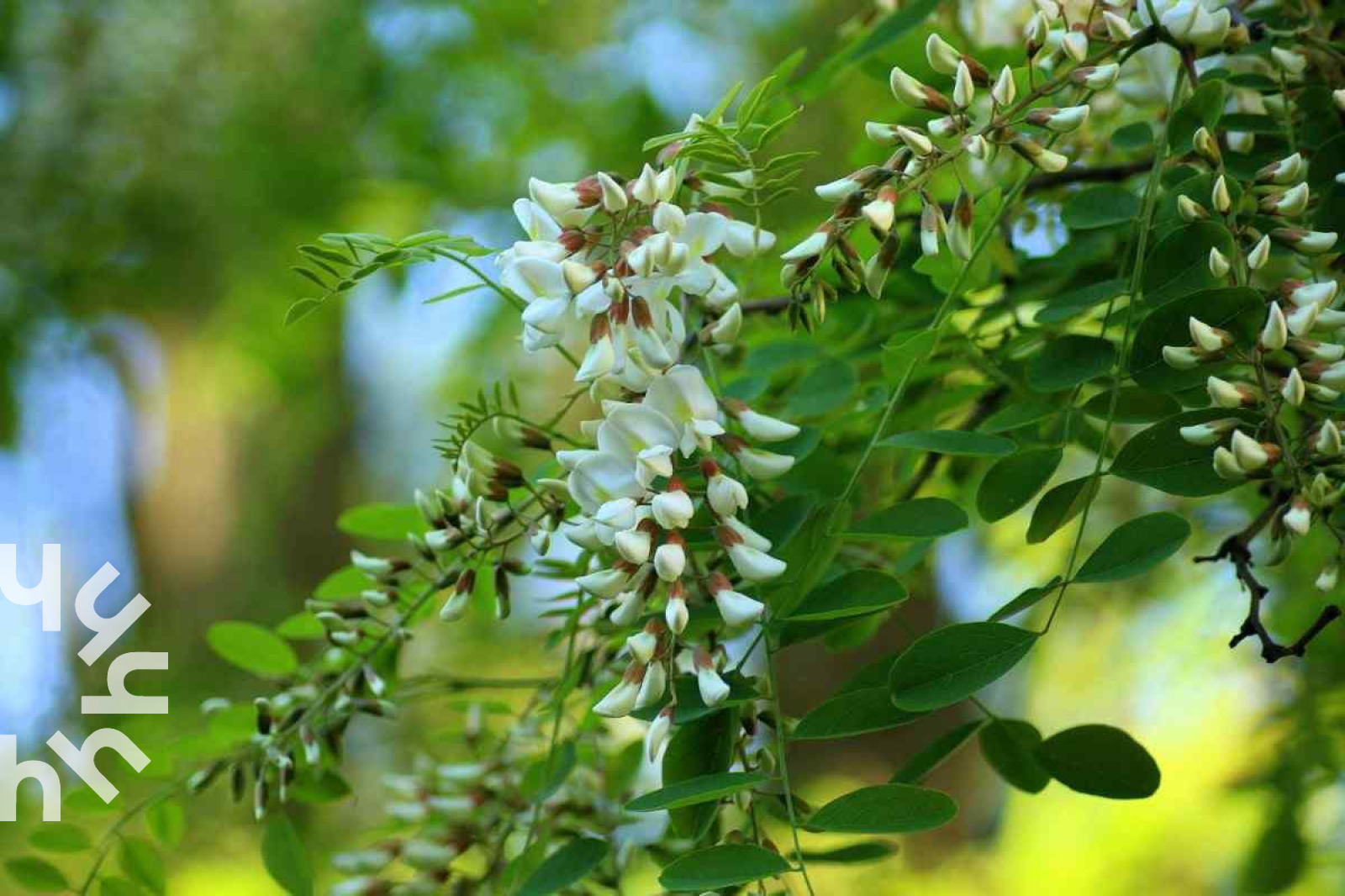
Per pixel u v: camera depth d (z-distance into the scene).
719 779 1.13
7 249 2.34
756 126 1.16
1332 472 1.14
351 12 2.58
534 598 1.28
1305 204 1.16
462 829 1.31
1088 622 2.00
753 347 1.37
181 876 2.64
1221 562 1.66
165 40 2.46
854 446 1.34
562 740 1.30
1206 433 1.14
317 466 4.14
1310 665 1.55
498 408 1.22
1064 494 1.16
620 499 1.14
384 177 2.66
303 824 2.38
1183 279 1.16
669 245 1.13
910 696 1.14
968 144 1.14
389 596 1.25
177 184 2.44
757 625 1.19
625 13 2.68
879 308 1.35
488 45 2.63
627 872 1.31
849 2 2.54
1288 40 1.22
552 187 1.15
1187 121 1.18
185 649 3.24
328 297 1.18
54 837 1.33
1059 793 3.20
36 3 2.42
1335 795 1.67
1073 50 1.15
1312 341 1.13
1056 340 1.21
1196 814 2.70
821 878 2.25
